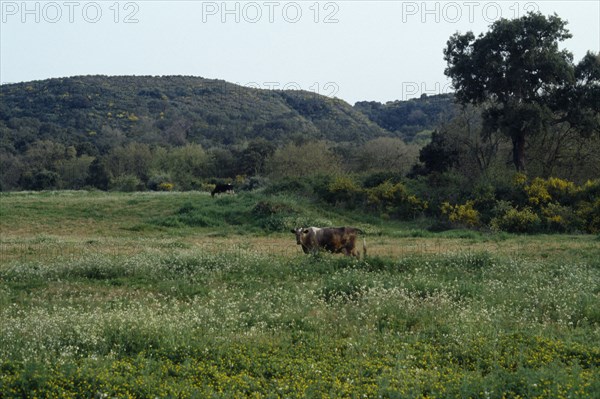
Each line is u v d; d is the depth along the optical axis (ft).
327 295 46.83
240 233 100.07
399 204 118.32
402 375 29.25
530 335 34.96
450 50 126.72
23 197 144.05
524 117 116.57
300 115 402.11
